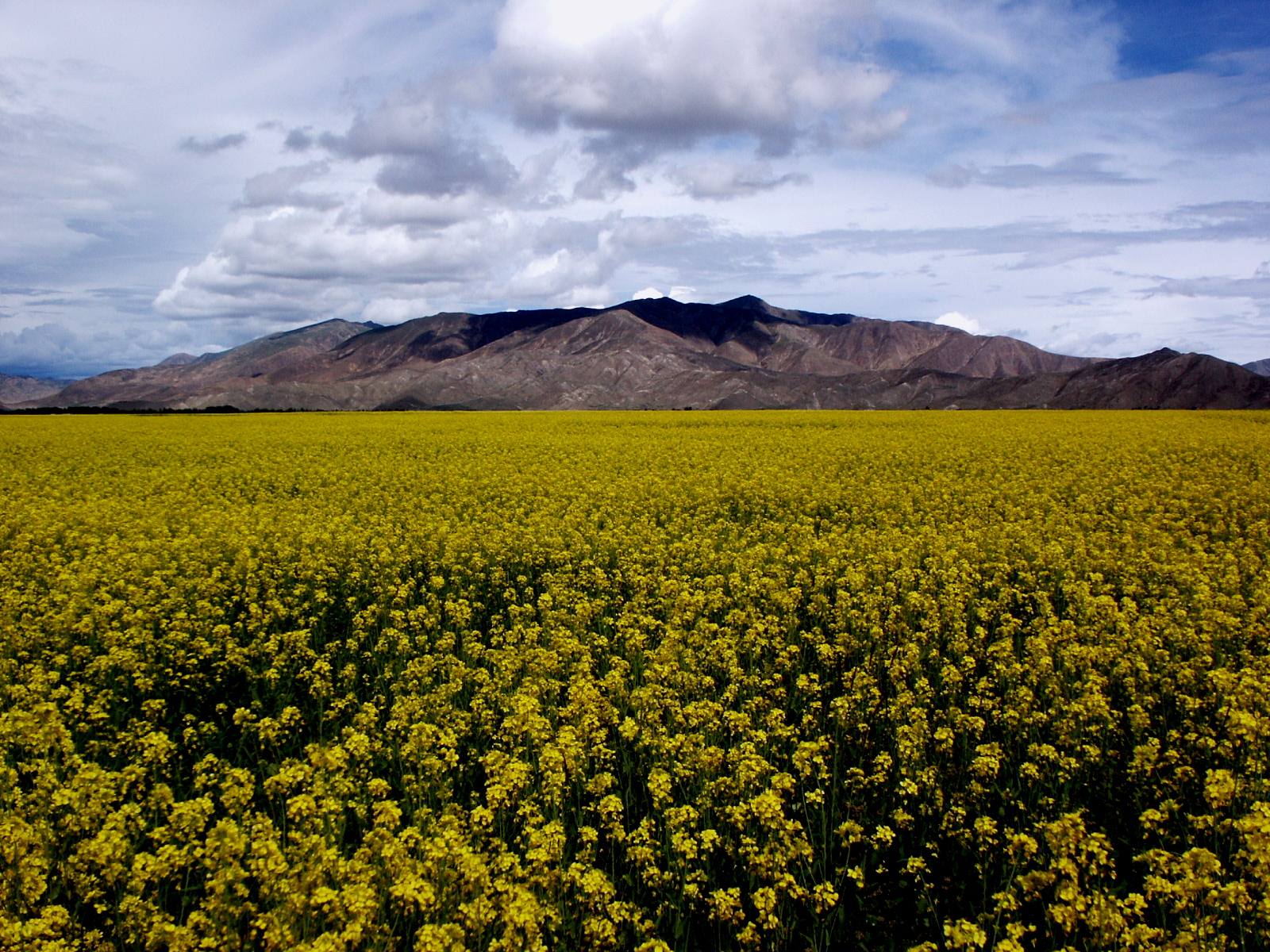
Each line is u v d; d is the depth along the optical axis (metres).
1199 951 4.25
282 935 4.31
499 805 5.81
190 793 6.39
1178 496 19.03
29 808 5.51
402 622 9.99
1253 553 13.00
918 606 10.09
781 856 4.98
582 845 5.93
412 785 6.10
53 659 8.87
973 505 18.09
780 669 8.94
